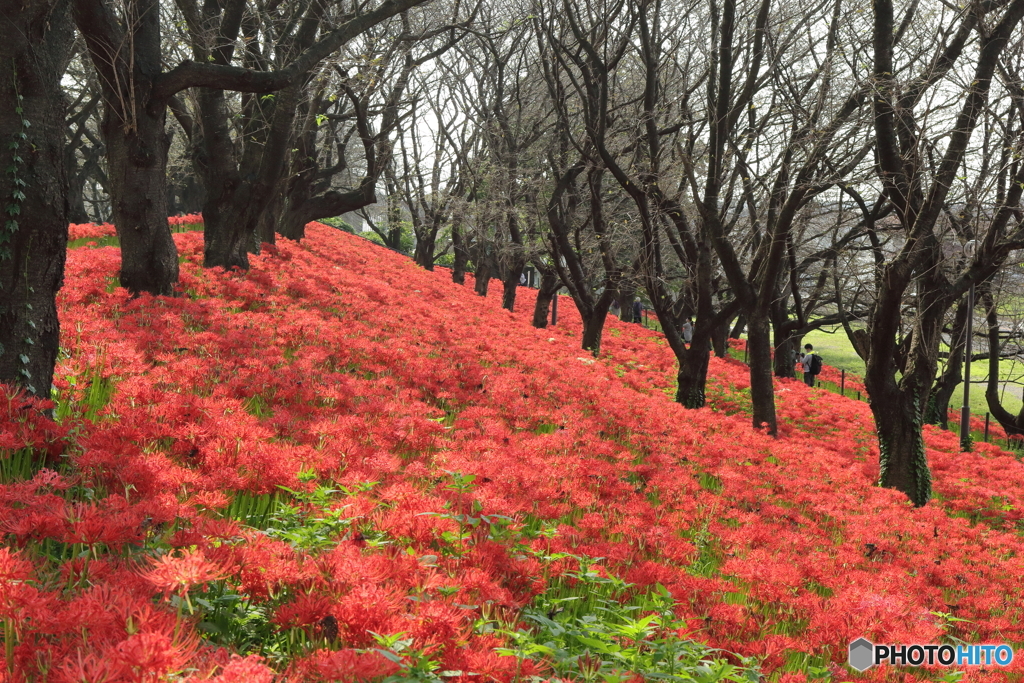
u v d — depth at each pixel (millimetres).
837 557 7785
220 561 3756
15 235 5758
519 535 6137
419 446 7805
